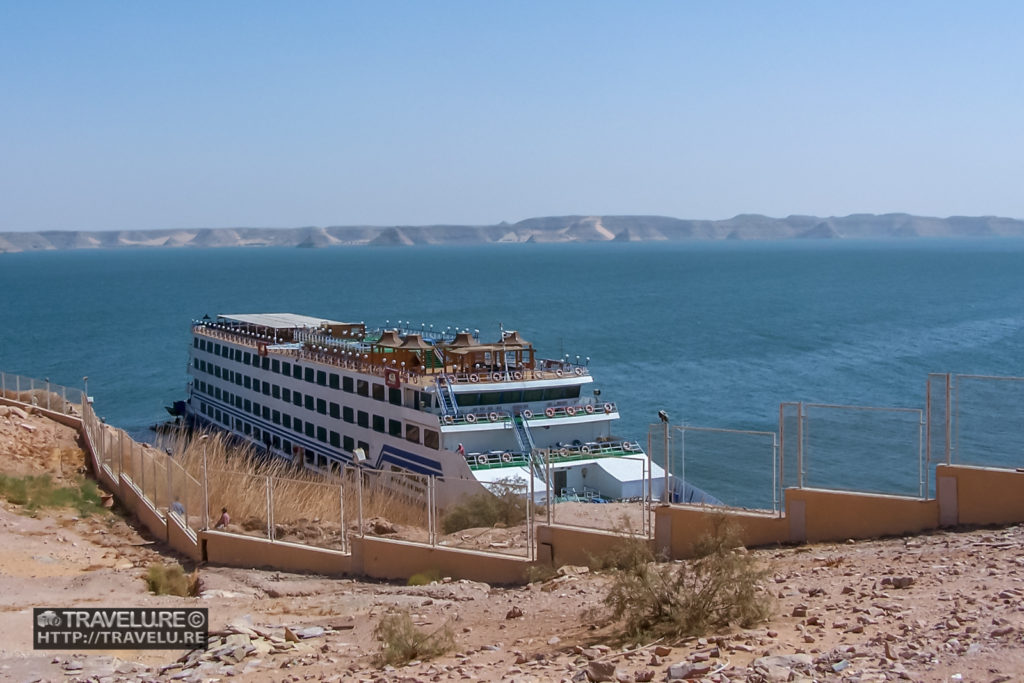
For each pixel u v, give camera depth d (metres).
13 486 31.58
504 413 48.66
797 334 128.88
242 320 75.31
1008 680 8.92
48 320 162.62
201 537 26.69
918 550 16.72
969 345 112.38
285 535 26.27
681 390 88.88
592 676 10.75
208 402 74.25
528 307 183.12
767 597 13.29
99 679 13.82
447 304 193.25
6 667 14.80
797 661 10.16
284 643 15.60
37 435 40.34
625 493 44.59
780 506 20.28
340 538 25.48
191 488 29.28
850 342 119.12
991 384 18.41
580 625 14.66
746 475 20.56
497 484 31.41
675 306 180.38
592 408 50.62
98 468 36.62
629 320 154.25
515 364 54.06
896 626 11.36
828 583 14.77
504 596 18.77
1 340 133.38
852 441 19.38
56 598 20.64
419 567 23.02
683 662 10.77
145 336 138.50
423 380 50.09
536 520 25.44
